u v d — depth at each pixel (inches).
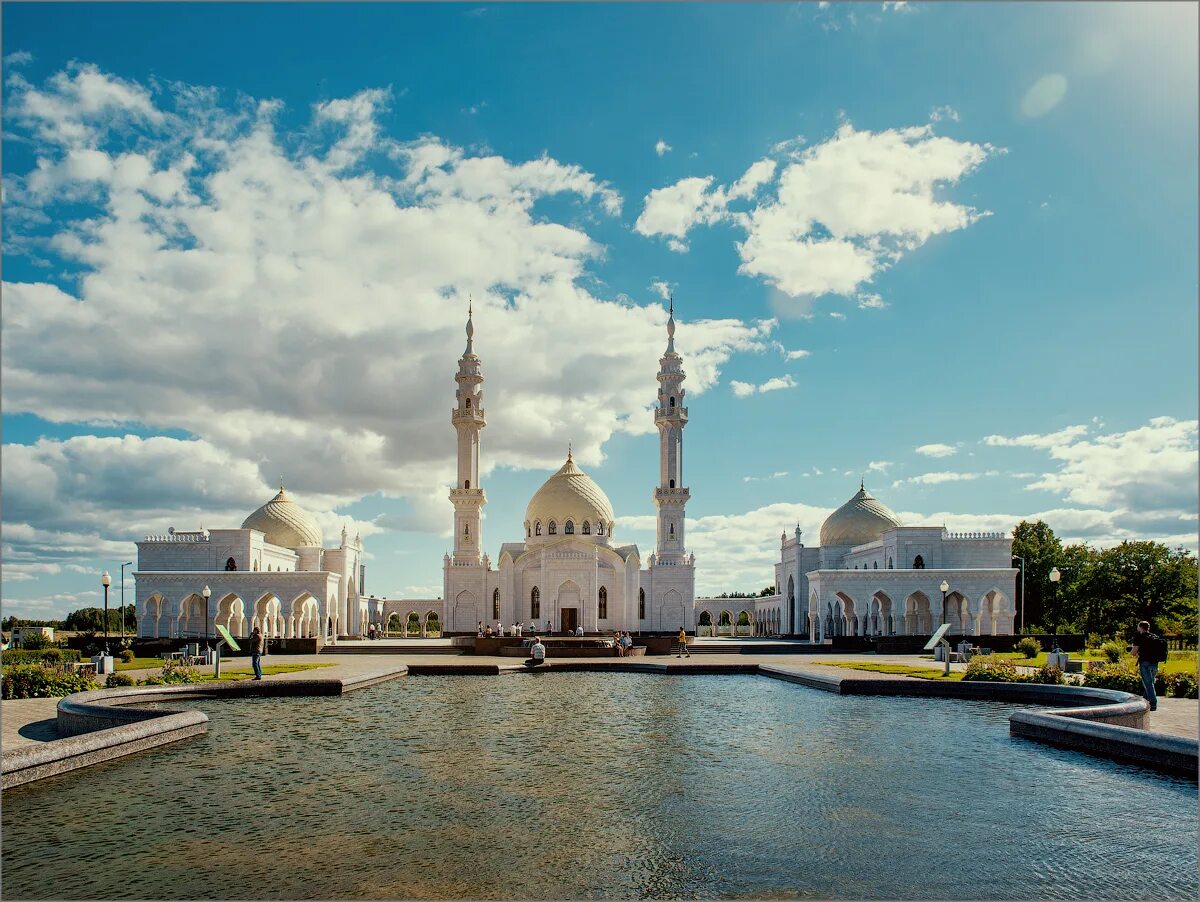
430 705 1612.9
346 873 673.0
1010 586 3587.6
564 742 1196.5
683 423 4638.3
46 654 2362.2
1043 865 694.5
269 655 3041.3
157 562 3937.0
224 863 695.7
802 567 4473.4
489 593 4527.6
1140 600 3996.1
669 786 935.0
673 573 4478.3
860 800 876.0
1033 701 1577.3
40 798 887.1
